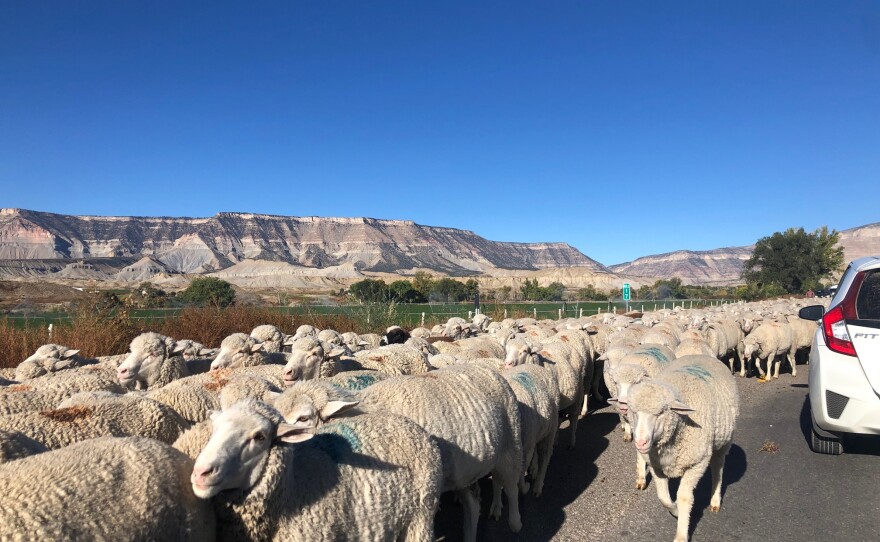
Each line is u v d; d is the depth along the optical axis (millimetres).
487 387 5723
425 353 9062
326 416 4230
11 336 12867
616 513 6141
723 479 7043
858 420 6750
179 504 3184
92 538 2768
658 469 5777
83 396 4969
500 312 29125
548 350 8844
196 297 37094
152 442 3393
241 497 3436
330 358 7434
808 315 8703
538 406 6750
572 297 91062
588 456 8203
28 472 2895
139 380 7465
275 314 19250
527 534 5750
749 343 14086
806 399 11570
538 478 6930
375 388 5266
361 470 3977
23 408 5414
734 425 6133
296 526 3545
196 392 5316
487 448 5328
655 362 8359
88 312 14922
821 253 68375
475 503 5562
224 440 3297
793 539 5414
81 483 2904
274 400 4473
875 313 6883
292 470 3656
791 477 6988
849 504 6145
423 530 4238
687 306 57750
